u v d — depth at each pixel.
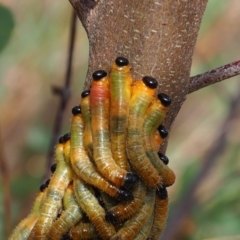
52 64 0.68
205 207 0.42
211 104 0.66
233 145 0.47
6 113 0.66
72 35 0.34
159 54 0.26
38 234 0.26
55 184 0.27
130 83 0.26
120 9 0.26
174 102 0.26
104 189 0.26
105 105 0.26
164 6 0.26
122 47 0.26
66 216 0.26
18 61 0.68
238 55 0.66
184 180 0.44
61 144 0.27
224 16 0.68
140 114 0.26
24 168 0.56
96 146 0.26
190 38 0.26
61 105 0.34
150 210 0.26
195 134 0.63
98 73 0.26
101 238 0.26
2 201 0.39
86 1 0.26
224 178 0.44
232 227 0.41
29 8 0.68
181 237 0.40
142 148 0.26
